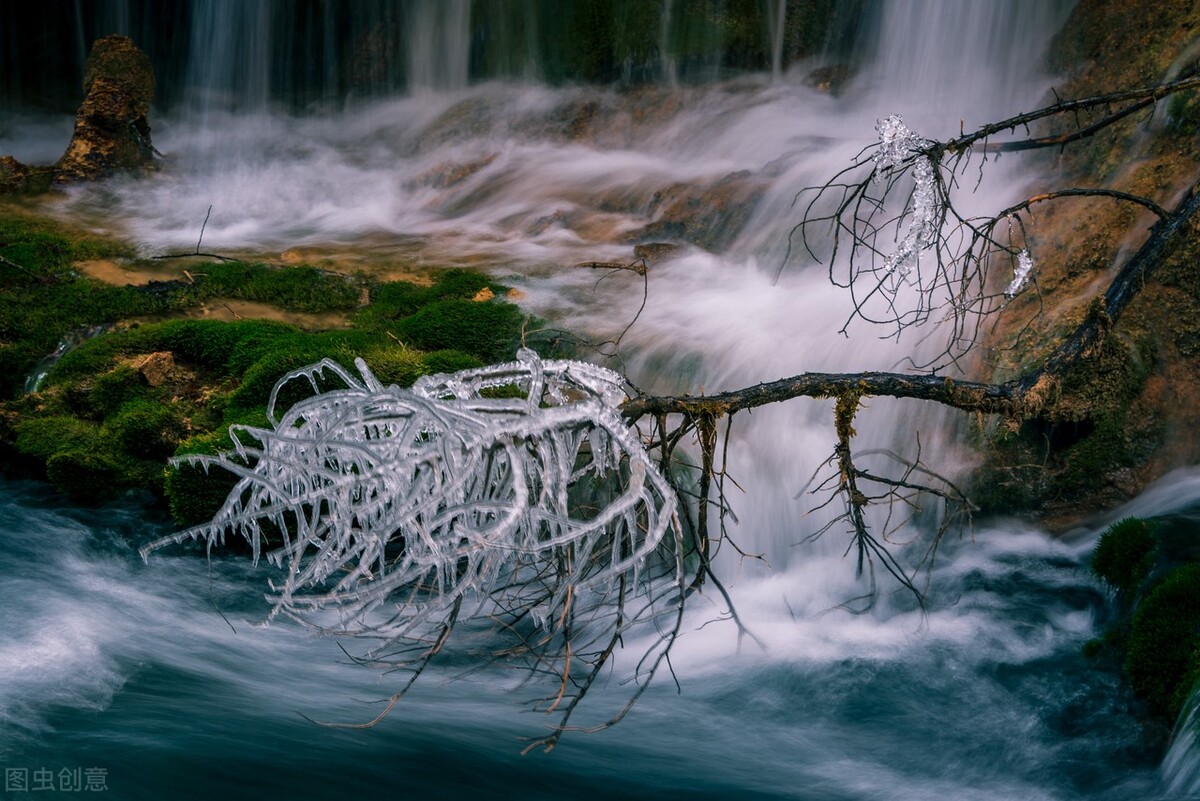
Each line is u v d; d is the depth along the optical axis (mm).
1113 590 7031
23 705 5656
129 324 10500
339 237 13883
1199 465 8188
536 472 4688
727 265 12008
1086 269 8961
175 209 14625
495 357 9805
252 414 8500
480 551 4375
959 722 6293
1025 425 8320
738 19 16859
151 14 21609
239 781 5223
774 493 8523
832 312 10141
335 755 5520
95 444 8805
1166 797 5367
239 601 7531
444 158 16875
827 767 5914
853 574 8000
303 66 21000
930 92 14633
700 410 5414
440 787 5391
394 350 9320
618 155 15969
